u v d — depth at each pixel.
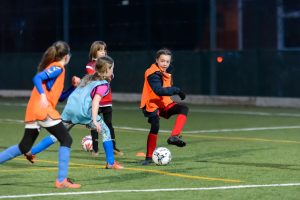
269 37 56.50
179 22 58.94
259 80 54.69
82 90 23.09
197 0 58.16
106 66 22.67
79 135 35.56
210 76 56.62
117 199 18.83
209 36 57.94
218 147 30.42
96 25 61.97
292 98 53.34
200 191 19.97
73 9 62.75
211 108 53.19
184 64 57.62
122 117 45.66
